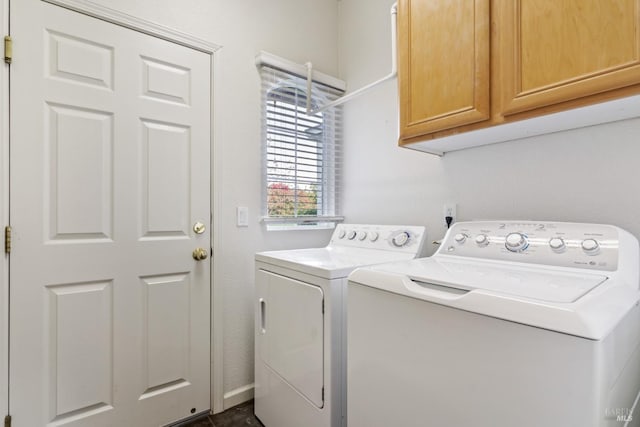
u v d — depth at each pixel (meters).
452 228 1.39
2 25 1.26
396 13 1.61
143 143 1.57
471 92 1.19
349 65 2.30
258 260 1.70
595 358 0.58
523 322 0.67
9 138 1.28
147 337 1.58
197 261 1.73
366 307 1.01
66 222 1.39
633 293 0.83
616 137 1.16
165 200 1.63
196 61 1.73
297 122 2.14
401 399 0.90
